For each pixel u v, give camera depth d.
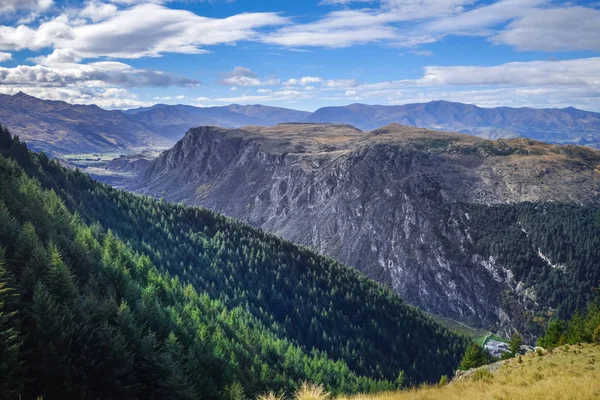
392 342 161.50
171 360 55.72
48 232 83.69
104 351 49.06
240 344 94.31
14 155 158.88
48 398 39.94
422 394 28.30
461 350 169.38
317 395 22.31
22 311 45.78
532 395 25.14
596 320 68.06
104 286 74.06
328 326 161.12
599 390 24.89
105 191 197.75
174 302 97.31
